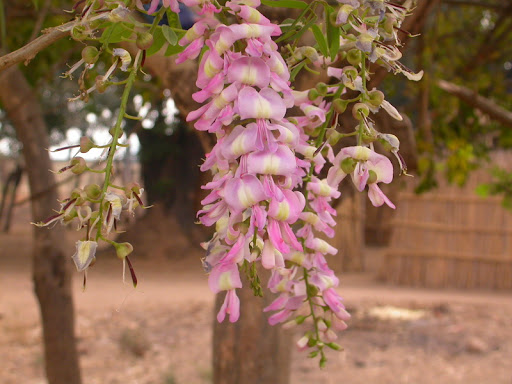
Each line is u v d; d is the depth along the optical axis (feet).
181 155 63.57
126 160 64.34
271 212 2.23
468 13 19.80
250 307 8.82
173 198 63.52
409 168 6.06
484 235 47.06
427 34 15.96
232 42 2.24
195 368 29.60
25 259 63.87
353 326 36.78
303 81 5.14
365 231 72.84
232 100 2.25
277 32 2.31
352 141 4.41
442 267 48.14
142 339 31.91
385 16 2.58
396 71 2.58
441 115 16.52
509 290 46.19
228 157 2.24
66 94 24.64
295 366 29.73
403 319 38.58
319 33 2.79
